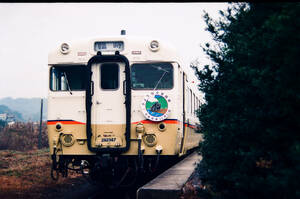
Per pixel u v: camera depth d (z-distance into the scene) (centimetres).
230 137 551
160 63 895
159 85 888
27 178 1248
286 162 427
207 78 697
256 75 455
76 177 1299
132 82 890
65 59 916
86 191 1047
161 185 754
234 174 518
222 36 671
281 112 426
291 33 379
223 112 597
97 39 905
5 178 1231
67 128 898
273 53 418
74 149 891
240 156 530
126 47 898
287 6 382
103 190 1037
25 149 3412
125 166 880
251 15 526
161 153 866
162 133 867
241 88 520
